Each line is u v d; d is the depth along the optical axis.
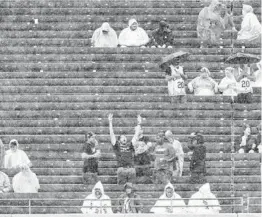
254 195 83.94
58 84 90.38
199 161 83.75
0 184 83.25
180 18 94.62
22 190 83.31
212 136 87.31
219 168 85.19
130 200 80.38
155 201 82.75
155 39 92.50
